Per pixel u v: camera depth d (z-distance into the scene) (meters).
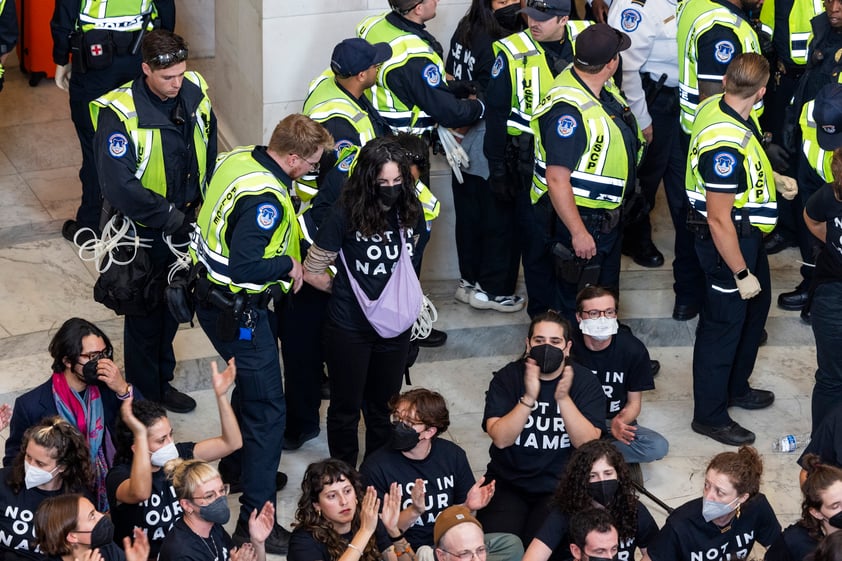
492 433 14.90
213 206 14.55
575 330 16.52
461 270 20.09
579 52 16.34
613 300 15.91
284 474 16.66
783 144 19.00
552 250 17.33
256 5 18.81
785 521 16.28
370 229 14.66
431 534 14.43
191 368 18.39
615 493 13.33
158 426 13.70
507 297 20.03
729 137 16.02
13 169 22.16
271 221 14.34
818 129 16.52
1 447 16.73
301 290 16.17
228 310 14.70
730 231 16.20
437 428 14.19
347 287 15.23
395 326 15.25
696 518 13.63
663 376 18.97
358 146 16.39
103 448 14.84
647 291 20.62
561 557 13.73
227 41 20.42
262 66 18.94
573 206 16.61
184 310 15.30
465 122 17.78
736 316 17.00
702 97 18.39
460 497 14.57
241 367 15.00
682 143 19.08
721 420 17.62
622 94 18.52
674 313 20.03
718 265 16.70
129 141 15.73
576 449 13.77
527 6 17.06
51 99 24.02
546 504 14.86
